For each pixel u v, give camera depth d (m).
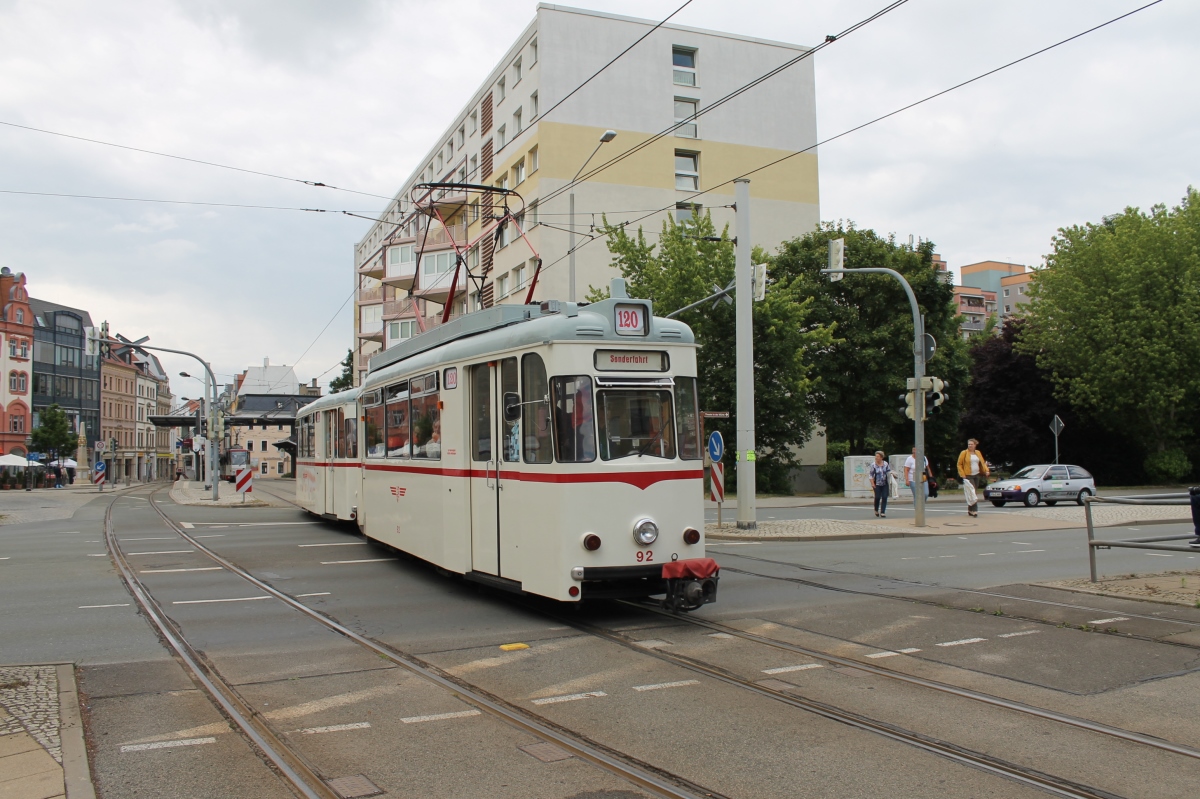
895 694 6.76
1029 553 16.11
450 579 12.78
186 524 23.48
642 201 44.84
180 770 5.25
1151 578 12.09
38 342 82.94
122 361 104.19
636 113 45.00
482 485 10.65
